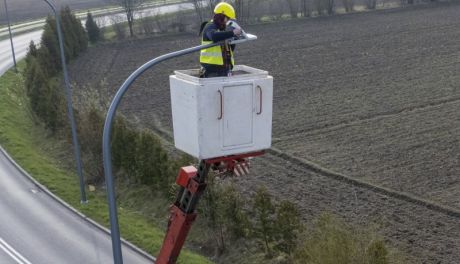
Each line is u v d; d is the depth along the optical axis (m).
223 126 9.98
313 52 53.81
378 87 40.84
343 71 46.19
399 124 32.62
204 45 10.06
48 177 28.38
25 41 64.50
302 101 38.16
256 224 21.53
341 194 24.03
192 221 11.66
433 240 20.08
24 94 40.72
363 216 21.92
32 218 24.25
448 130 31.19
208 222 21.44
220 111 9.88
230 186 21.36
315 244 15.76
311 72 46.25
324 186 24.92
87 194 26.53
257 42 59.78
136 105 39.09
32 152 31.97
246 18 71.38
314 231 18.58
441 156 27.53
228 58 10.41
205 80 9.69
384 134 31.06
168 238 11.96
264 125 10.32
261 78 10.09
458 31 60.94
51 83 37.97
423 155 27.77
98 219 23.97
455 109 34.94
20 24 77.56
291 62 50.19
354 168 26.56
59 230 23.09
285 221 19.48
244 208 23.12
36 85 36.09
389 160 27.36
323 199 23.61
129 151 27.28
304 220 21.69
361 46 55.66
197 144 9.97
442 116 33.69
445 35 59.12
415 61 48.53
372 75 44.47
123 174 28.34
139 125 34.59
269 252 20.17
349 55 51.97
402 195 23.39
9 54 57.12
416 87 40.38
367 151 28.67
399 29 63.69
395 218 21.70
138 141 26.61
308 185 25.08
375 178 25.33
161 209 24.67
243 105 10.04
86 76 47.94
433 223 21.25
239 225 21.06
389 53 52.16
